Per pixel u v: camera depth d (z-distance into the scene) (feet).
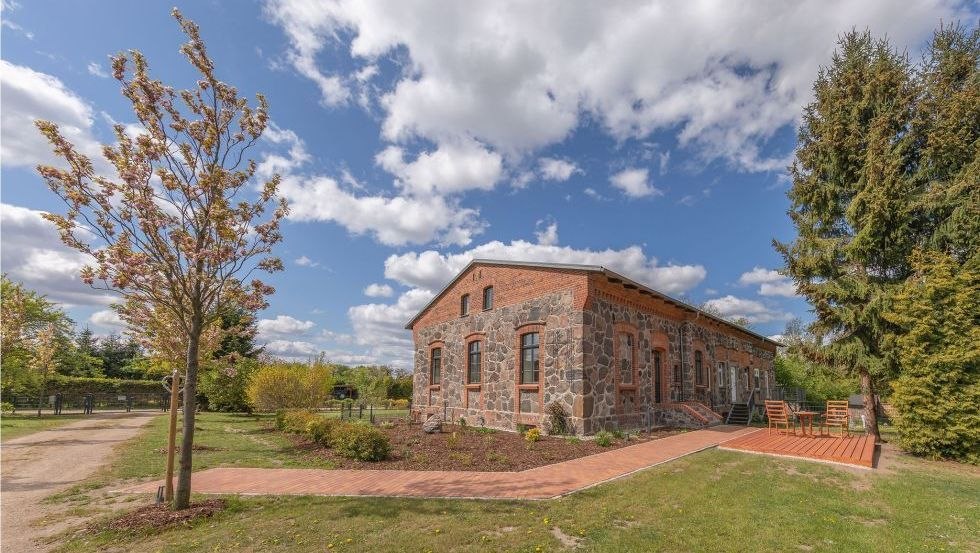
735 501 23.97
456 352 66.18
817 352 51.75
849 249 47.98
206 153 22.26
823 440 43.39
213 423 68.08
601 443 40.86
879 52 50.42
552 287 50.65
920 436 36.94
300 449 42.55
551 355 49.49
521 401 52.75
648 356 57.00
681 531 19.45
